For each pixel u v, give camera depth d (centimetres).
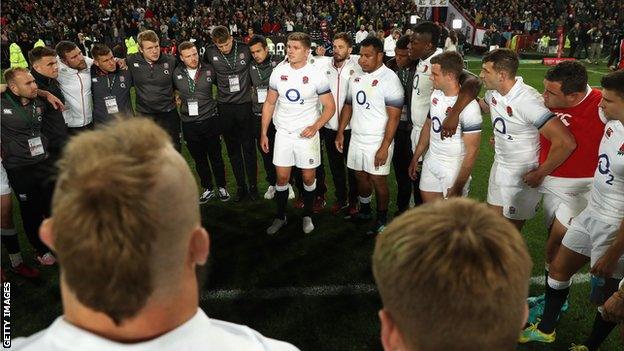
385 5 2273
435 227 71
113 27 1822
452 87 297
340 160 434
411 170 351
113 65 434
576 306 301
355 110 375
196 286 68
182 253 63
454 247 68
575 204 265
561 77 248
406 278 70
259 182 543
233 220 438
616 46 1462
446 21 2261
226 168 597
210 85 448
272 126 457
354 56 415
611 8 2102
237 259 364
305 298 312
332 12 2264
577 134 256
